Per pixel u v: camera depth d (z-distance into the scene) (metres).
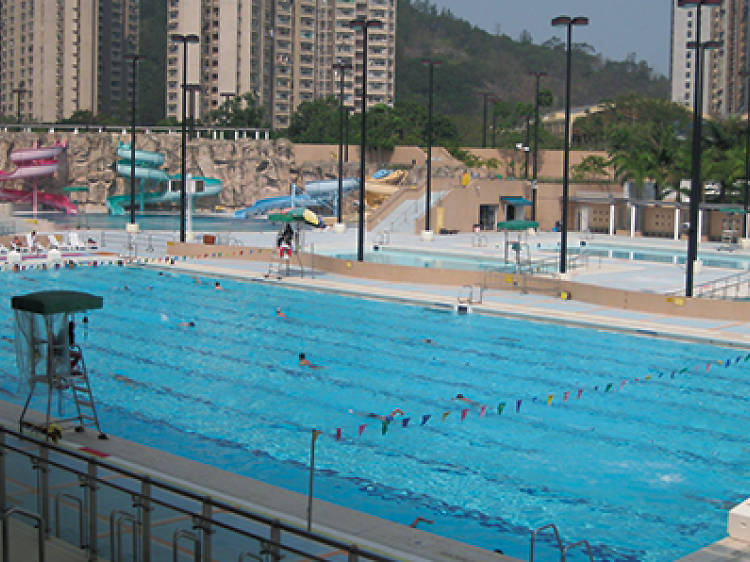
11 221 79.31
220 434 24.62
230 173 115.62
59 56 193.25
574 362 34.66
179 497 17.30
